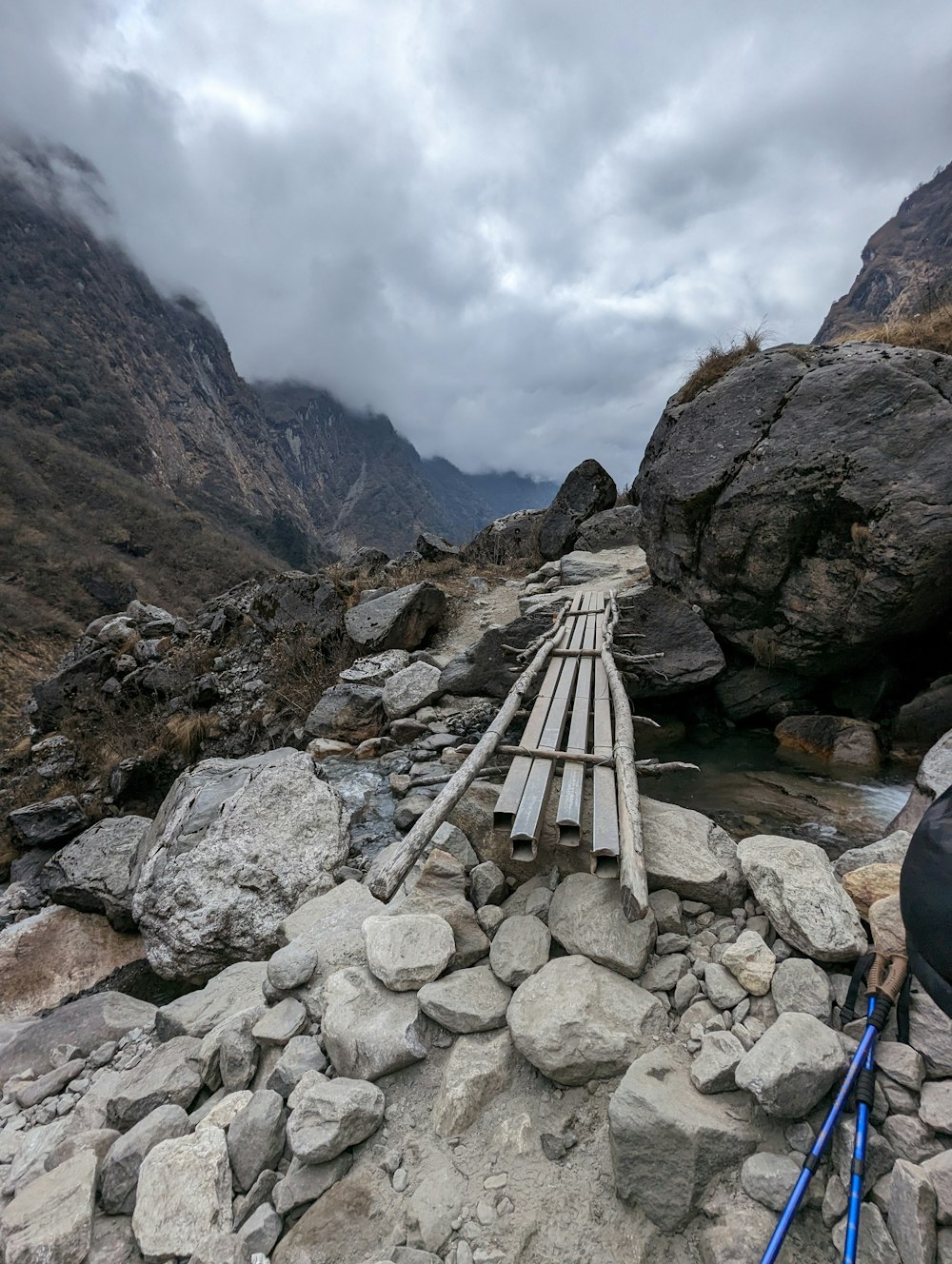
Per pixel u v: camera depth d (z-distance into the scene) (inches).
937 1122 65.8
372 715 267.3
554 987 88.8
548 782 128.3
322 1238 70.0
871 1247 59.6
